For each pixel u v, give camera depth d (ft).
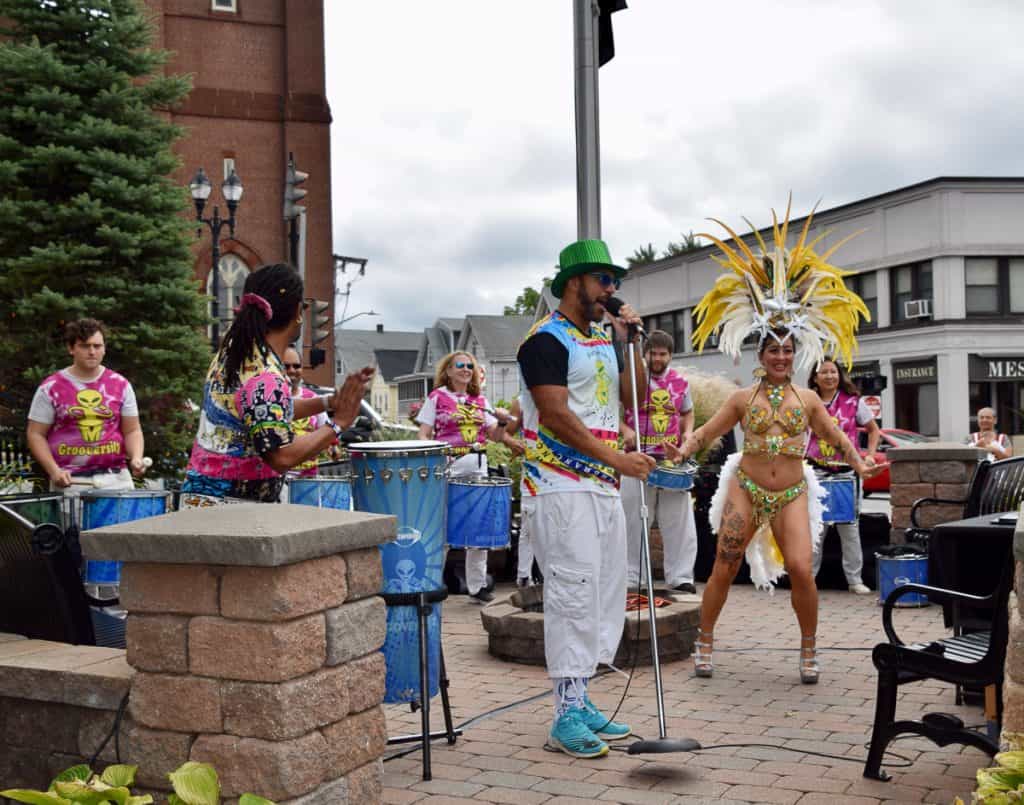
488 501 27.86
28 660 11.53
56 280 48.91
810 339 20.65
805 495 20.12
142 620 10.58
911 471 30.12
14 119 50.16
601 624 15.92
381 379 359.25
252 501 12.69
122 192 49.78
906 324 113.91
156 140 52.60
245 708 10.09
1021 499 21.57
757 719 17.20
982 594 17.61
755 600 29.25
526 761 15.07
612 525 15.76
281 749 9.95
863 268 118.42
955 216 108.58
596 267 15.47
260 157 90.43
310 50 91.71
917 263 113.19
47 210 49.01
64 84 51.44
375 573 11.19
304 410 13.34
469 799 13.51
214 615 10.26
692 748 14.29
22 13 51.85
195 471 12.62
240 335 12.28
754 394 20.57
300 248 55.83
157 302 50.01
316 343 55.77
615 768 14.71
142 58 53.42
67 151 48.70
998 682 12.99
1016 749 9.18
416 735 15.66
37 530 13.00
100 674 10.90
